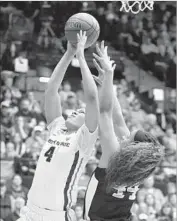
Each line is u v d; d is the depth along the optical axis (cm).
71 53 430
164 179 1112
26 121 1232
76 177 392
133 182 336
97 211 353
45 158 394
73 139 391
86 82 373
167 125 1438
